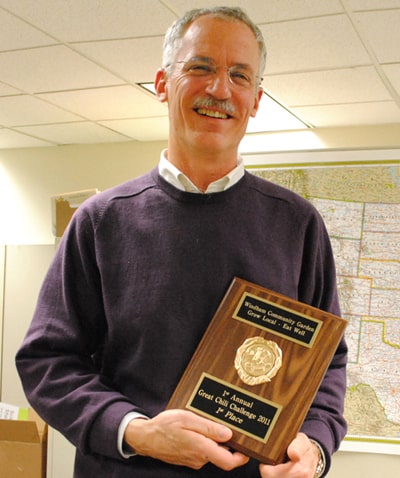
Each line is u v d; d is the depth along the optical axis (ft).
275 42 8.07
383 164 12.03
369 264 11.92
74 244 3.65
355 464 11.84
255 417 3.09
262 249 3.57
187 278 3.41
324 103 11.03
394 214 11.91
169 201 3.58
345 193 12.14
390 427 11.57
